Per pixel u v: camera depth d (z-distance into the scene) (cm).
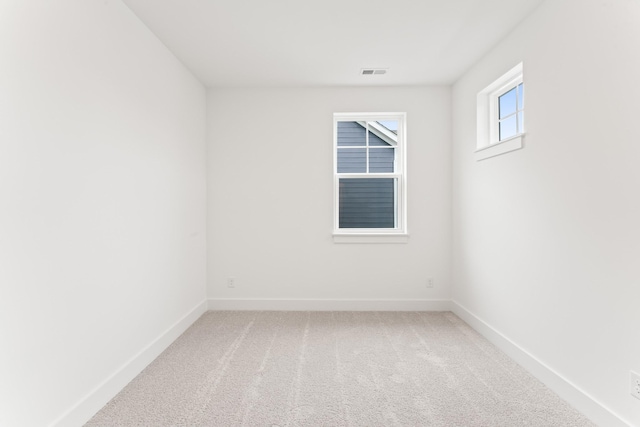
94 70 196
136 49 242
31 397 153
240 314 371
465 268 349
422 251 386
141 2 226
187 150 334
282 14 243
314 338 303
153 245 265
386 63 324
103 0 204
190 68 333
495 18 248
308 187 387
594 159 185
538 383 226
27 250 151
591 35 187
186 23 253
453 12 241
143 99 251
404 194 390
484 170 308
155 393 213
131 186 235
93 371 194
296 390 217
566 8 205
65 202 173
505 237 274
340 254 387
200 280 369
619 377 171
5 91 141
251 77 356
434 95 383
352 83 374
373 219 398
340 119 397
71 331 177
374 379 231
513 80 283
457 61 320
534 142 236
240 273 388
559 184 212
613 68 173
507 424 183
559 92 212
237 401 204
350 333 316
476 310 325
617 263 172
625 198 167
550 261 221
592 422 185
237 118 385
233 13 241
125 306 226
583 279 193
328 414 192
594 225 186
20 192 148
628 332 166
